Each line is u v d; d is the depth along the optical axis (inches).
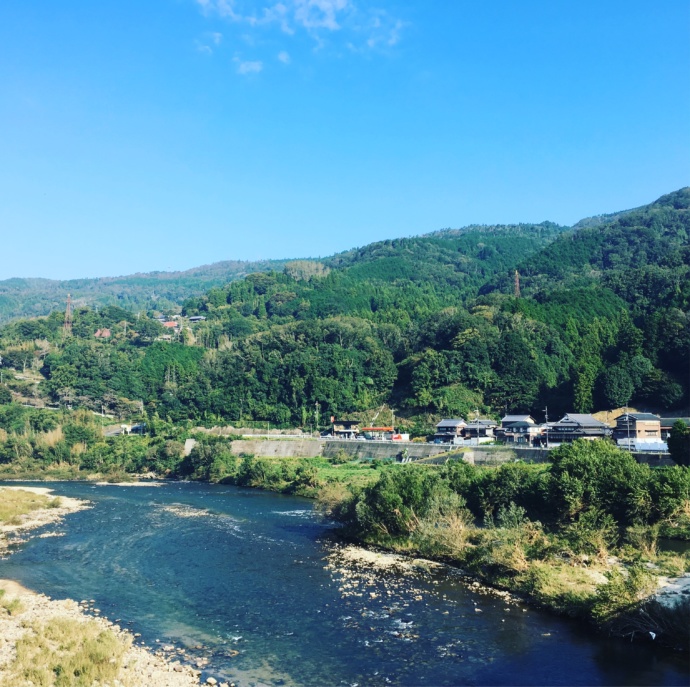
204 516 3767.2
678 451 3567.9
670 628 1657.2
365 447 5772.6
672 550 2386.8
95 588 2285.9
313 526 3417.8
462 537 2576.3
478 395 7140.8
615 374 6146.7
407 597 2124.8
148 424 7677.2
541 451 4473.4
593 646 1685.5
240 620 1926.7
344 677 1524.4
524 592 2122.3
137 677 1492.4
